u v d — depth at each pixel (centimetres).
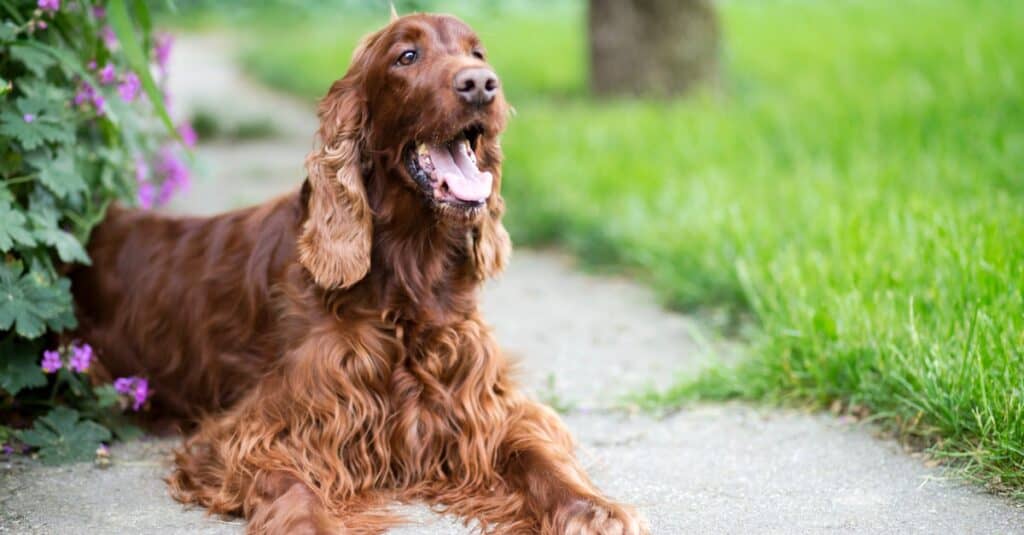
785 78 1207
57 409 377
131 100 429
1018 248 436
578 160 816
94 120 416
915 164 662
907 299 425
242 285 377
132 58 386
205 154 1056
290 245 364
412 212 342
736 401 429
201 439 362
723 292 555
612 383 461
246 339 373
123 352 405
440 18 349
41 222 371
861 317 419
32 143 362
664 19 1161
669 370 477
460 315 360
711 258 569
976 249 438
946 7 1577
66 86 400
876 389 396
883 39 1295
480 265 362
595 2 1193
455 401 351
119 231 416
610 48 1180
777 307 460
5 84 343
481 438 348
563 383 461
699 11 1170
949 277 428
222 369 381
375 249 346
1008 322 377
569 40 1822
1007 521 312
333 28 2416
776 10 1950
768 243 555
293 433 336
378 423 345
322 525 300
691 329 481
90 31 408
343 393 338
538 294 607
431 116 327
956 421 355
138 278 406
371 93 343
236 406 362
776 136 829
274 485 318
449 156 343
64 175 377
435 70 329
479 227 361
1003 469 338
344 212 340
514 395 365
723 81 1192
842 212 571
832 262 488
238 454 332
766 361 434
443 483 348
